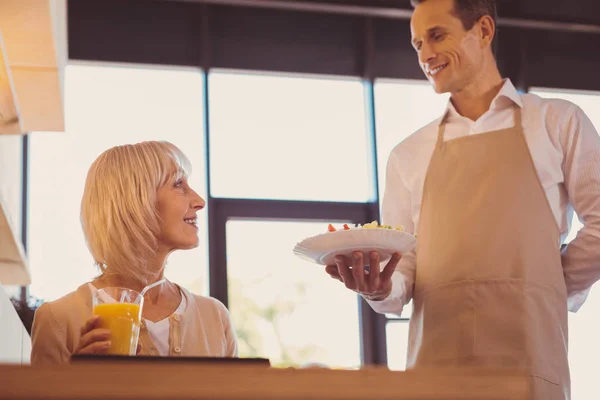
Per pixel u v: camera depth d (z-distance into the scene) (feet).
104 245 5.97
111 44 18.40
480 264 7.27
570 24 20.04
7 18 9.18
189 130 18.47
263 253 18.37
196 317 6.27
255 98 19.16
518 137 7.52
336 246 6.79
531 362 6.93
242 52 19.19
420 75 19.79
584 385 18.08
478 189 7.48
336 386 2.46
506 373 2.56
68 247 16.71
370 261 6.80
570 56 20.40
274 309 18.07
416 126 19.54
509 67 20.17
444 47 7.70
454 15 7.70
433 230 7.63
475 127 7.75
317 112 19.38
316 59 19.52
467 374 2.54
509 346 7.03
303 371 2.44
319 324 18.13
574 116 7.48
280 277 18.33
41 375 2.28
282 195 18.74
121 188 5.99
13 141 15.76
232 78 19.15
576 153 7.40
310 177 18.98
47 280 16.47
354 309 18.35
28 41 9.78
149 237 6.00
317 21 19.63
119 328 4.78
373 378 2.48
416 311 7.68
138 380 2.33
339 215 18.94
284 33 19.48
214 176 18.49
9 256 10.94
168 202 6.15
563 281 7.27
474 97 7.91
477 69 7.77
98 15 18.51
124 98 18.24
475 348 7.11
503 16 19.81
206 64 18.71
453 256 7.41
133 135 18.06
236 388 2.39
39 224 16.74
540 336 7.03
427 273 7.60
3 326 7.47
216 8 19.12
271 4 18.94
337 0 19.26
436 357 7.30
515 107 7.73
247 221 18.52
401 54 19.84
